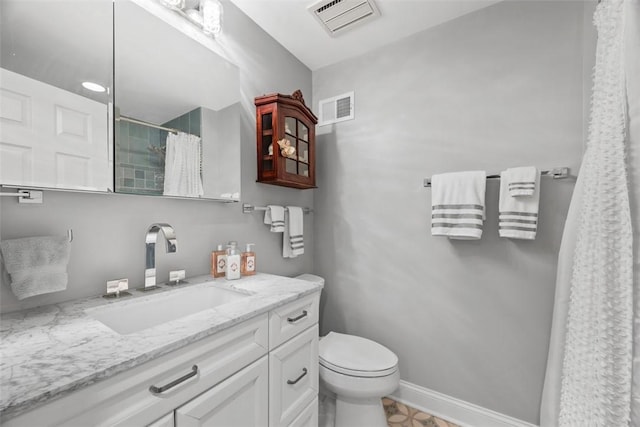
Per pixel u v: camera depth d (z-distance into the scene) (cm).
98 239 99
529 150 140
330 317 205
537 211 130
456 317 158
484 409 149
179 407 67
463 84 157
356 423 135
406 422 155
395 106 180
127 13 105
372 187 188
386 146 183
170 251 103
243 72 157
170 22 121
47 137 83
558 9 134
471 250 154
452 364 159
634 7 54
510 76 145
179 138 120
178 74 121
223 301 118
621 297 59
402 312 175
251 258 141
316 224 212
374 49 189
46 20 85
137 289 107
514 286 142
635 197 55
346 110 199
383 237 183
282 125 157
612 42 68
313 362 120
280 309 100
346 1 149
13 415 44
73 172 88
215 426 76
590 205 77
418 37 172
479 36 153
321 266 210
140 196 111
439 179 152
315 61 204
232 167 143
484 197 143
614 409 59
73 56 90
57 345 63
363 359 141
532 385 137
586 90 125
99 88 95
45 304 87
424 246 168
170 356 65
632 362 55
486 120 151
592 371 70
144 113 108
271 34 175
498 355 146
